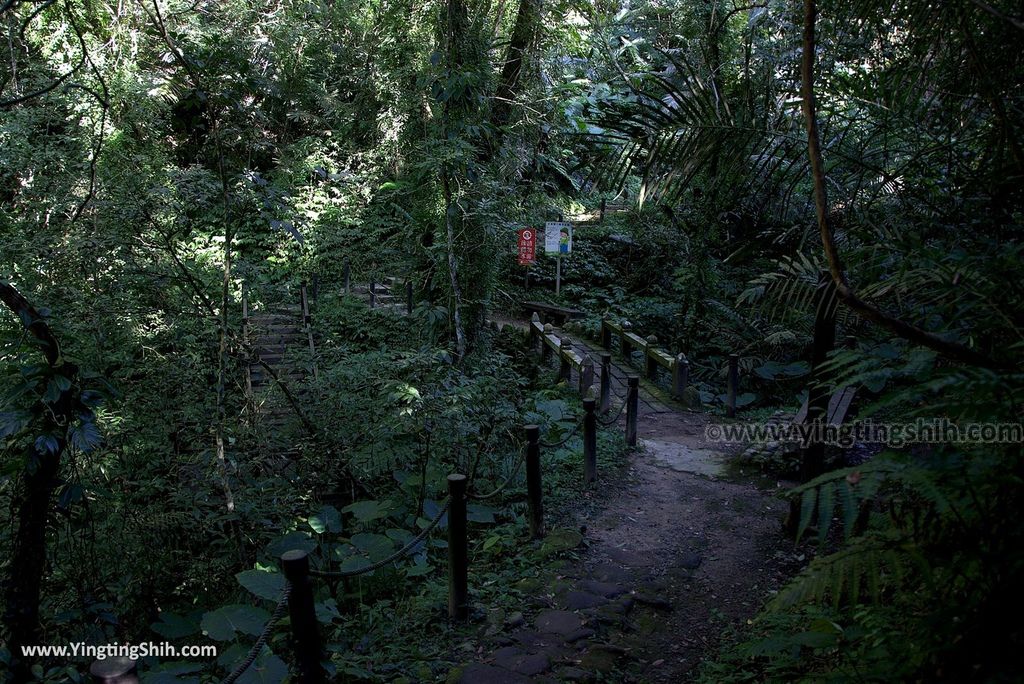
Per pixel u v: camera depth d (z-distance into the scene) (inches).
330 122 660.1
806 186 155.6
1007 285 95.3
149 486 197.6
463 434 243.4
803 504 72.2
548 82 394.9
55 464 130.6
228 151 282.4
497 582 185.3
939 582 84.2
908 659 82.0
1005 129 110.0
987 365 84.1
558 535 205.2
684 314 448.1
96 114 302.7
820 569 82.6
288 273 564.7
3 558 152.7
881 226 131.6
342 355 299.1
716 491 237.1
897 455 73.8
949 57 125.2
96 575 176.4
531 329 462.3
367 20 578.2
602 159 156.0
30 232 275.3
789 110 151.9
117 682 92.4
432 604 174.1
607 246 684.7
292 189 602.9
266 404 235.8
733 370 332.8
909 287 109.0
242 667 110.1
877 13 133.1
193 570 191.5
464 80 317.1
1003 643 70.1
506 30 391.5
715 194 154.9
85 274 248.7
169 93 305.6
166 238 233.8
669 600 171.0
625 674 140.7
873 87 137.9
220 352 225.5
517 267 652.1
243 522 198.2
